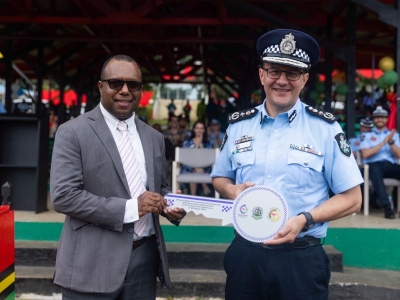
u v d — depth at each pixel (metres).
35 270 4.46
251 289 2.43
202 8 9.59
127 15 8.27
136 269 2.46
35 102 13.96
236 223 2.30
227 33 9.85
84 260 2.37
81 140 2.40
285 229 2.19
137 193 2.46
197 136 7.02
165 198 2.46
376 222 4.97
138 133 2.60
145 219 2.51
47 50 13.31
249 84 12.92
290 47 2.31
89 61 16.09
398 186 5.54
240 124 2.56
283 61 2.29
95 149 2.41
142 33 9.96
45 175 5.54
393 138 5.48
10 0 7.69
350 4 6.67
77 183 2.36
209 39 10.13
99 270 2.37
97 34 10.79
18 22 8.55
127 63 2.45
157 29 9.96
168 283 2.55
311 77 10.21
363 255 4.67
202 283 4.19
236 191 2.38
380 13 5.73
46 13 8.97
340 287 4.12
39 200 5.38
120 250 2.38
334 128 2.39
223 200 2.39
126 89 2.42
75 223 2.41
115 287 2.36
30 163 5.48
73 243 2.41
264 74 2.41
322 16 9.01
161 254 2.54
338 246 4.69
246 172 2.46
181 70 18.38
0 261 2.57
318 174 2.38
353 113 6.60
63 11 8.90
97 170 2.41
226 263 2.52
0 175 5.50
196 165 6.38
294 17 9.39
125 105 2.45
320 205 2.33
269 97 2.41
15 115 5.45
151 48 13.69
